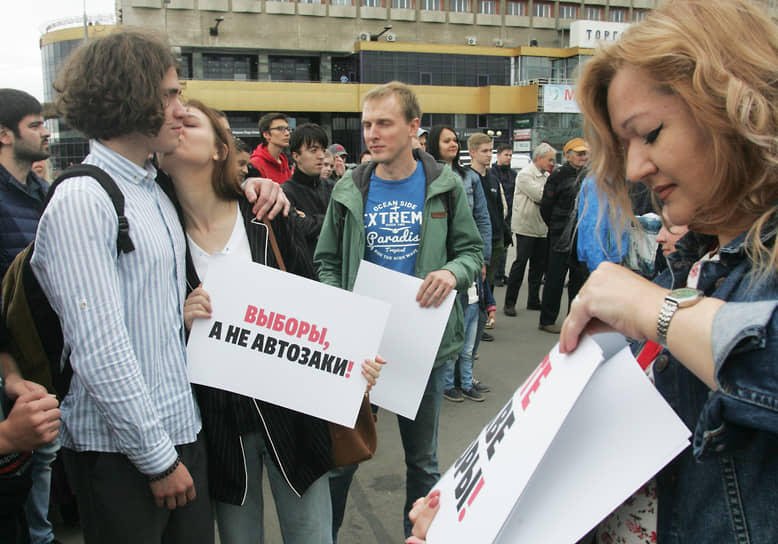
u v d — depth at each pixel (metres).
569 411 0.72
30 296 1.47
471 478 0.91
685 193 0.73
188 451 1.55
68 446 1.47
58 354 1.51
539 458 0.72
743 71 0.64
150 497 1.46
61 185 1.35
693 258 0.89
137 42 1.39
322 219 4.02
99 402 1.32
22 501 1.46
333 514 2.34
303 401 1.57
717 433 0.65
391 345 2.17
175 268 1.54
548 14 49.59
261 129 5.29
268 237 1.73
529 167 6.36
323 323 1.57
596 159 0.89
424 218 2.34
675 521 0.78
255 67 42.66
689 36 0.66
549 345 5.39
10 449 1.37
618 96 0.75
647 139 0.73
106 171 1.43
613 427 0.76
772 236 0.68
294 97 38.91
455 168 4.54
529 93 41.06
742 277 0.71
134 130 1.42
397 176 2.38
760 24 0.66
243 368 1.56
